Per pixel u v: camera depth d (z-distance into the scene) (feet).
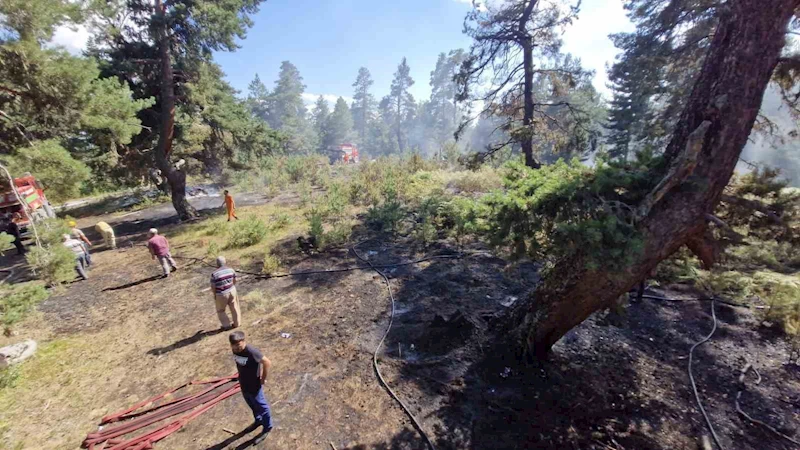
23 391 17.89
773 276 22.63
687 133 14.23
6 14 26.14
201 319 24.86
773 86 21.02
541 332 18.08
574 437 14.35
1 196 41.98
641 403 16.28
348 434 14.64
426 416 15.42
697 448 14.02
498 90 56.44
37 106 30.53
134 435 14.82
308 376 18.26
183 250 41.19
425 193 53.93
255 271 32.96
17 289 17.90
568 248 14.16
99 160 45.83
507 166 18.12
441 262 32.50
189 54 53.16
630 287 15.39
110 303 28.30
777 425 15.12
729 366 19.04
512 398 16.35
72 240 33.27
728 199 14.43
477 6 52.85
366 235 41.50
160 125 53.36
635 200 14.48
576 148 55.67
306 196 61.52
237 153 64.59
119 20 48.21
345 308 25.16
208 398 16.85
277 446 14.11
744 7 12.60
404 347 20.30
